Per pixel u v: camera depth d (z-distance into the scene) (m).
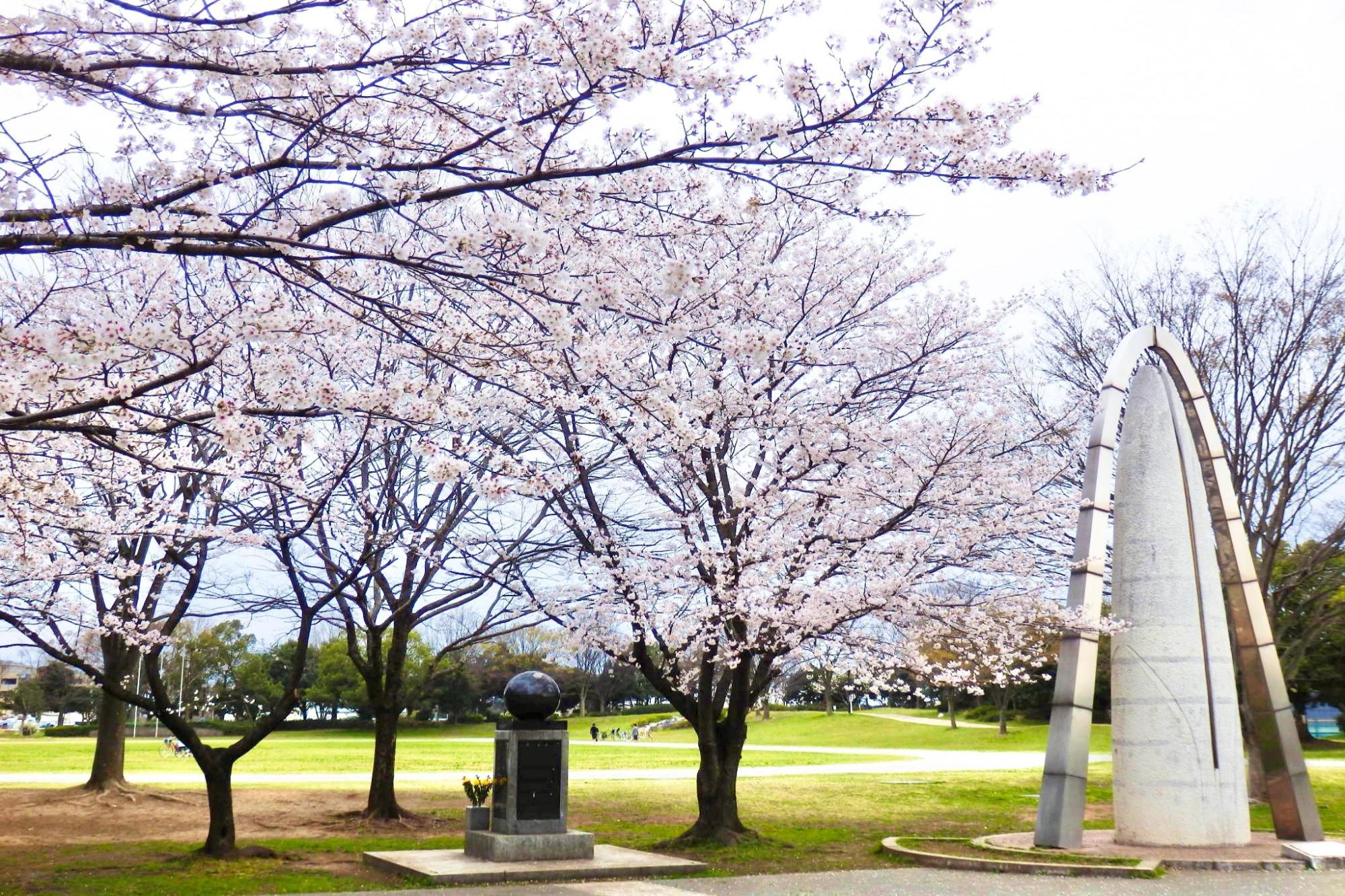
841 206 6.38
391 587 18.25
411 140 6.91
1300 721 42.06
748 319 12.98
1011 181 5.84
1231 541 15.59
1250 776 20.88
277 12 5.78
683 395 12.62
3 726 71.12
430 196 6.02
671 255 12.14
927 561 13.91
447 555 14.06
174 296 9.12
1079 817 13.40
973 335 14.98
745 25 6.24
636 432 11.38
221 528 11.83
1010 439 14.70
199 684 65.75
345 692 65.69
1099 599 13.80
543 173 5.91
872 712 74.94
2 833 15.93
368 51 6.06
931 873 12.31
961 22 5.58
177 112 5.92
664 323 6.42
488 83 6.33
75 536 10.98
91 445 9.52
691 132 6.03
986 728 49.44
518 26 5.98
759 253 13.52
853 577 13.74
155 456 9.63
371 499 14.67
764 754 39.62
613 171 5.95
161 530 11.01
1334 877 11.95
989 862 12.48
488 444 12.82
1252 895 10.82
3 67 5.56
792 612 12.68
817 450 12.55
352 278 6.98
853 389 14.48
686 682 14.94
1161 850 13.46
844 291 14.36
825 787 23.59
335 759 34.75
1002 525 13.38
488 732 64.62
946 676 14.05
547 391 9.51
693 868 12.33
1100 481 14.26
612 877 11.93
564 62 5.73
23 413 6.67
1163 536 14.49
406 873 11.92
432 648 59.12
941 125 5.68
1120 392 14.73
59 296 8.62
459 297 8.33
